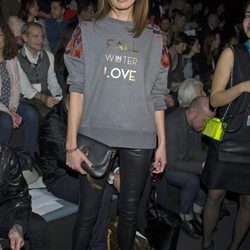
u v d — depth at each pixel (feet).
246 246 10.19
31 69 12.28
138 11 5.87
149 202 9.71
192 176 10.30
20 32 12.75
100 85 5.91
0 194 7.25
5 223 7.55
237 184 8.07
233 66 7.47
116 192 9.53
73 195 9.04
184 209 10.47
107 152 6.16
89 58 5.88
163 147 6.61
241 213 8.73
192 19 23.67
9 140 10.36
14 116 10.51
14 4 15.92
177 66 16.35
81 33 5.91
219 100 7.55
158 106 6.40
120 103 5.93
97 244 8.55
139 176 6.37
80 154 6.17
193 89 10.66
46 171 9.38
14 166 7.26
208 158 8.29
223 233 10.69
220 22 25.76
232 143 7.84
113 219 8.91
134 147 6.07
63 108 8.89
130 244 6.88
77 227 6.73
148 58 5.99
